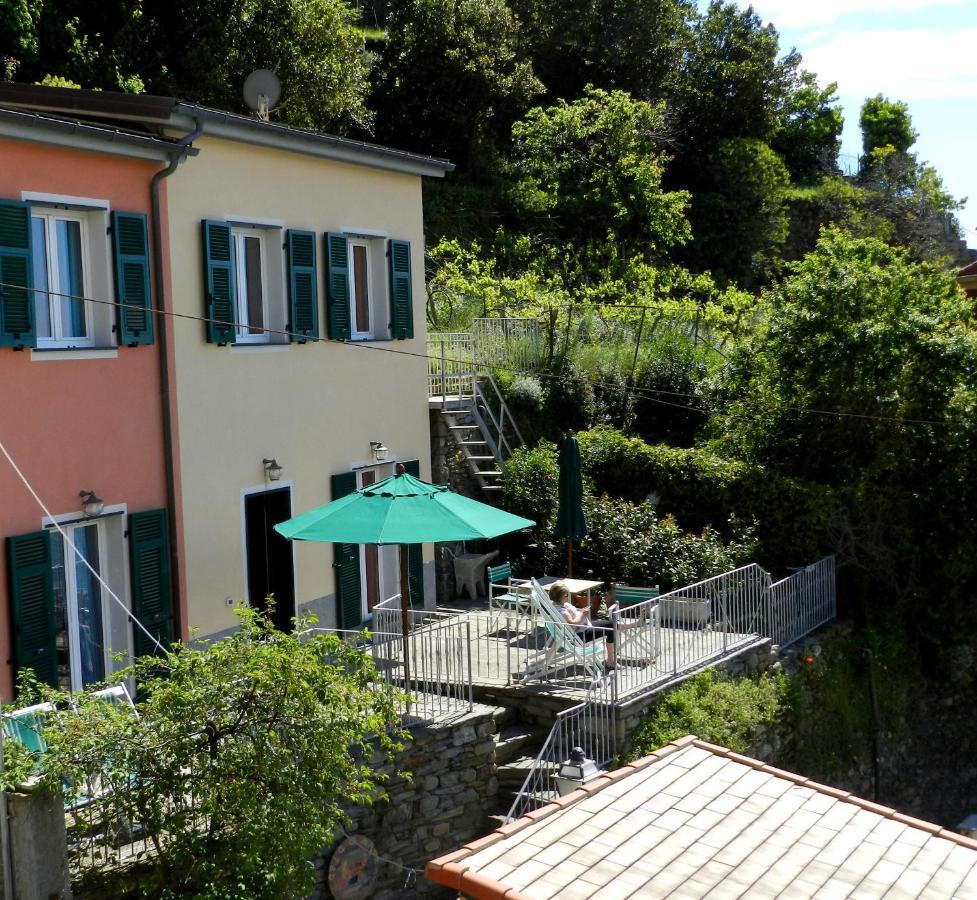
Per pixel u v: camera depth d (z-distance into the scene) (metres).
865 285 16.89
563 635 12.08
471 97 32.50
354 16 30.09
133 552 10.64
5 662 9.39
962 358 16.39
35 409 9.73
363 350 14.13
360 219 14.04
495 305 22.67
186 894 7.31
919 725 16.86
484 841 7.00
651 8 39.03
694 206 37.78
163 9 25.36
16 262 9.46
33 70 22.39
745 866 6.81
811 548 16.23
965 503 16.47
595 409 19.47
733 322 23.47
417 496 10.53
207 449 11.66
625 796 7.88
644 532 16.34
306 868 7.68
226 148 11.92
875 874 6.86
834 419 16.92
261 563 12.56
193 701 7.37
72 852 7.43
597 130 32.72
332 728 7.75
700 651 13.26
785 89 43.47
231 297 11.96
